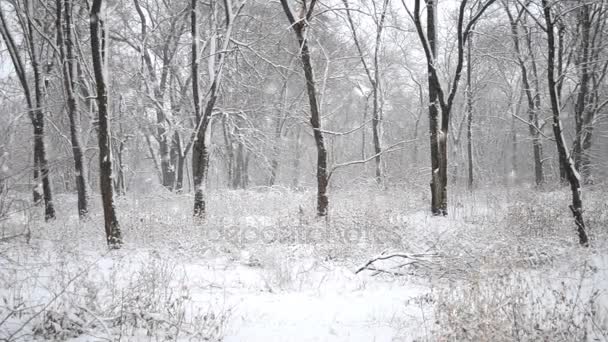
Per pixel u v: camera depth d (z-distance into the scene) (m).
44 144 15.73
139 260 9.42
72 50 14.56
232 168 30.22
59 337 5.38
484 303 5.59
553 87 10.85
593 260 9.36
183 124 24.12
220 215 14.09
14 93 18.14
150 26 25.25
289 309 7.09
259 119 26.44
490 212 14.87
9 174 6.29
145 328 5.88
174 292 7.51
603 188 18.30
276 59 23.17
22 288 6.89
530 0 14.95
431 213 15.23
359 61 26.95
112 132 22.91
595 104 22.00
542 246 9.79
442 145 14.91
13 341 5.12
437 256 9.16
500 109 39.53
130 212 14.21
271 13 22.94
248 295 7.86
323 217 12.89
